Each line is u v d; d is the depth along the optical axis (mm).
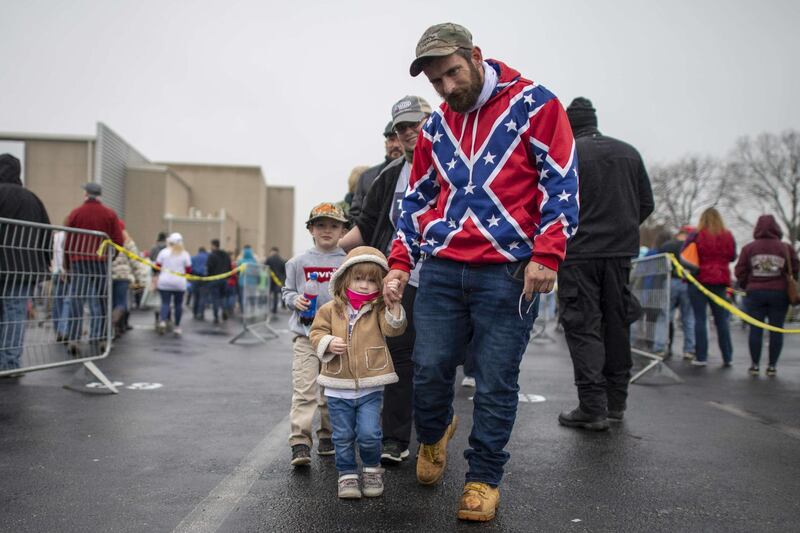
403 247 3020
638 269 8203
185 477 3361
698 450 4004
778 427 4707
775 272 7695
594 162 4562
